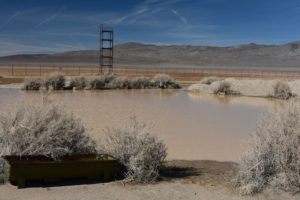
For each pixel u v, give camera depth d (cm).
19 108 895
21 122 843
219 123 1742
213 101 2802
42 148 809
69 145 870
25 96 2684
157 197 727
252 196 746
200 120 1820
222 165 1002
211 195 750
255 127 877
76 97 2827
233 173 905
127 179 820
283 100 2834
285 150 783
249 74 8881
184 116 1945
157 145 865
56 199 690
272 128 831
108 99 2741
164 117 1883
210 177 870
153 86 4428
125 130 888
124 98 2864
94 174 798
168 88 4369
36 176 748
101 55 5131
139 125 927
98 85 3944
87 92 3425
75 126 891
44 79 3641
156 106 2359
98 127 1495
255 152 818
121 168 857
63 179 812
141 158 828
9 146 809
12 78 4931
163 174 891
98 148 1008
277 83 3238
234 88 3538
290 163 777
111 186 781
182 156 1105
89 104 2345
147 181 817
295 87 3206
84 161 780
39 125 832
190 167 968
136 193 746
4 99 2427
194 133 1478
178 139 1354
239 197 741
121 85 4091
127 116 1845
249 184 767
